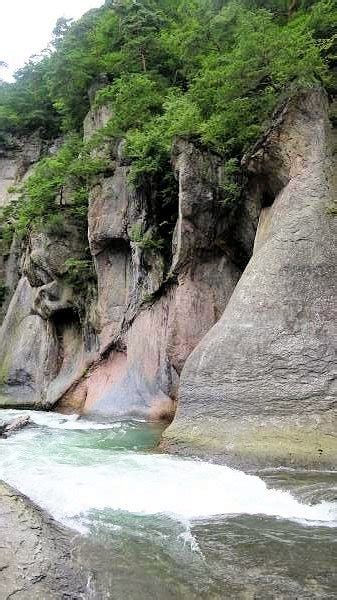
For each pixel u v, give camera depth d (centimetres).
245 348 1152
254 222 1642
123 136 2192
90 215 2217
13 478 863
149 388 1819
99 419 1848
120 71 2691
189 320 1716
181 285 1755
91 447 1251
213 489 791
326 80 1528
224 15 2236
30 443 1321
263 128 1520
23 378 2498
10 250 3347
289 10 2173
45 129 4116
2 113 4044
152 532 637
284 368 1090
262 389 1086
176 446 1095
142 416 1778
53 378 2372
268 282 1228
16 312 2839
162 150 1917
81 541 611
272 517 684
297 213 1310
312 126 1398
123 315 2059
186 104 1844
